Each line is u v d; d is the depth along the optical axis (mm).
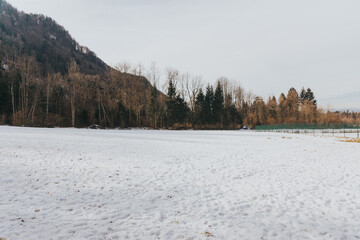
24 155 10641
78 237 3912
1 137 16328
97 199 5883
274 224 4762
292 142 21422
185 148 16031
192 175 8781
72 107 43812
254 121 67688
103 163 10102
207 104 63562
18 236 3795
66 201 5625
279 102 76688
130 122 50875
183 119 58000
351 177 8688
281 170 9828
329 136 31203
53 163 9547
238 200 6184
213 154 13773
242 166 10555
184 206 5676
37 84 43938
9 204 5176
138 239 3982
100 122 46812
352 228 4641
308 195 6637
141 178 8062
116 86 52125
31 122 37094
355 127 44375
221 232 4352
